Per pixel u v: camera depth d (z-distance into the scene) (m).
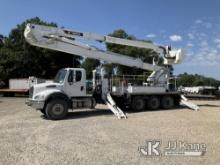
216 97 34.25
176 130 11.13
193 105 19.36
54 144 8.99
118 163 6.99
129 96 18.34
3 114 16.56
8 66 46.53
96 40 17.97
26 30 15.81
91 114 16.50
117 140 9.44
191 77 90.19
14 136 10.22
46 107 14.38
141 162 7.06
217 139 9.51
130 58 19.53
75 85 15.55
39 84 14.95
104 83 17.66
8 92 38.06
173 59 20.53
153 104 19.16
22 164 6.98
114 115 15.98
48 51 46.31
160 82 20.31
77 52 17.38
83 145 8.82
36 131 11.16
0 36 55.31
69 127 12.02
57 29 16.50
